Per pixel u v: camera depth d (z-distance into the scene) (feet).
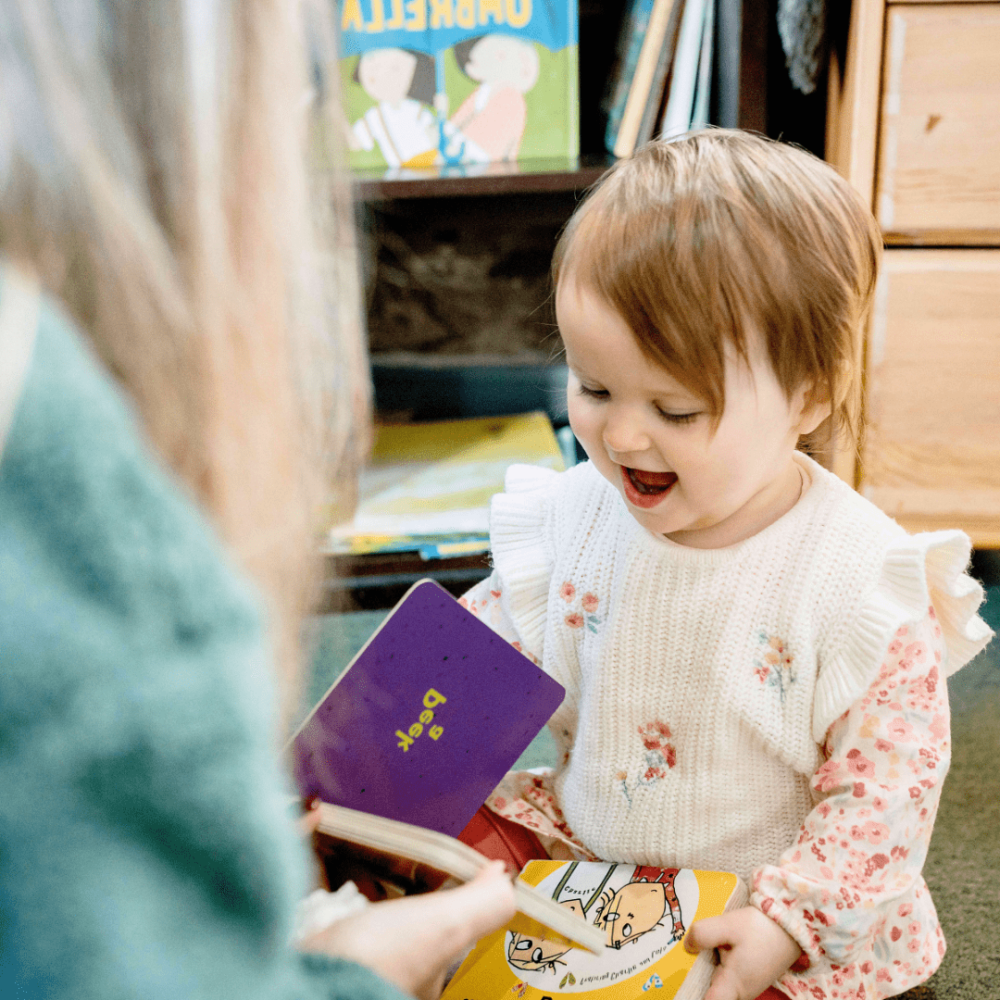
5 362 0.73
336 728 1.94
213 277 0.85
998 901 2.70
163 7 0.81
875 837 1.92
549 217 4.50
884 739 1.95
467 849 1.69
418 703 1.98
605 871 2.12
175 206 0.83
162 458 0.85
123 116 0.81
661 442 1.80
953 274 3.49
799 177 1.81
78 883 0.71
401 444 4.69
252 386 0.91
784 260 1.72
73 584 0.73
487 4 3.88
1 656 0.69
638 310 1.69
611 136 4.04
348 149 1.13
